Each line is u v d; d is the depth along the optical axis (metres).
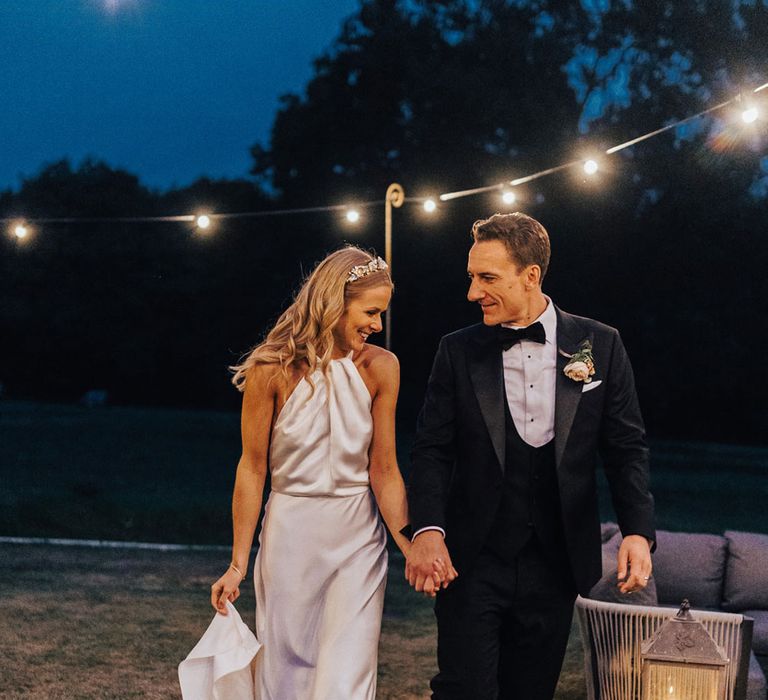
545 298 3.18
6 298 37.09
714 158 27.33
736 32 27.09
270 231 35.28
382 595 3.20
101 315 37.31
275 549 3.13
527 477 3.05
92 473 15.29
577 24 28.34
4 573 7.87
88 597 7.09
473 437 3.06
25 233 9.74
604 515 13.73
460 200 28.11
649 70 27.84
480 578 3.06
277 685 3.12
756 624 5.32
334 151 31.31
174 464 17.20
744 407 31.89
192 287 36.75
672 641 3.10
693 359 29.83
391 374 3.18
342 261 3.13
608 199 27.55
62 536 10.20
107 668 5.29
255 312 36.16
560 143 27.28
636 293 29.05
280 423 3.11
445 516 3.13
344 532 3.13
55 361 37.72
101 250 37.06
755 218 28.31
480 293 3.08
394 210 29.58
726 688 3.42
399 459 20.44
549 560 3.07
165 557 9.04
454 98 27.55
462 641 3.05
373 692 3.12
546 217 27.83
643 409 32.12
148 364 37.28
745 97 5.18
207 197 36.66
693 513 14.32
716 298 29.33
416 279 29.84
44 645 5.71
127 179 38.28
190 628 6.27
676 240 28.33
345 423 3.12
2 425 23.00
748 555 5.82
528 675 3.16
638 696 3.53
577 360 3.05
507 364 3.09
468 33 29.44
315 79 31.36
